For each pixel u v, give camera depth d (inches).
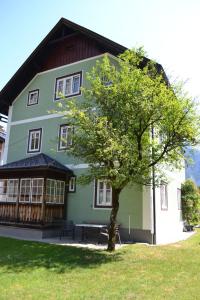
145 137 441.1
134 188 523.2
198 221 844.0
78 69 658.2
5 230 581.6
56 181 582.6
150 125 426.3
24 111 729.0
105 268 321.1
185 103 408.5
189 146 421.1
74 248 426.0
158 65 483.2
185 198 799.1
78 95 639.1
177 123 405.7
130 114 408.2
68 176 601.3
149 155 424.2
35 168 556.4
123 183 401.1
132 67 434.0
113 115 416.5
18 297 234.4
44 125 679.1
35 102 715.4
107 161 394.9
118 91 413.4
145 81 412.2
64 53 693.3
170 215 637.3
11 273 301.0
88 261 351.3
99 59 629.3
